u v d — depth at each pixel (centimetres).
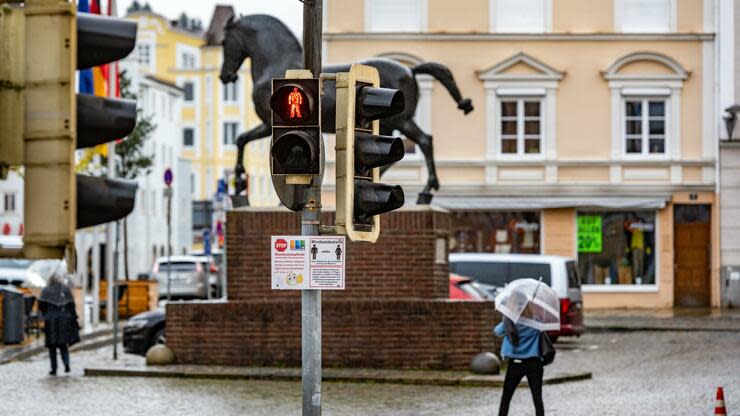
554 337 3069
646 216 4472
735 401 1884
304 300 1186
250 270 2266
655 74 4481
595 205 4441
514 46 4488
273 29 2220
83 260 7469
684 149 4475
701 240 4469
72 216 566
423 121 4466
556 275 3106
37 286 3183
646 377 2252
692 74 4481
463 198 4456
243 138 2266
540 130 4484
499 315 2292
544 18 4494
